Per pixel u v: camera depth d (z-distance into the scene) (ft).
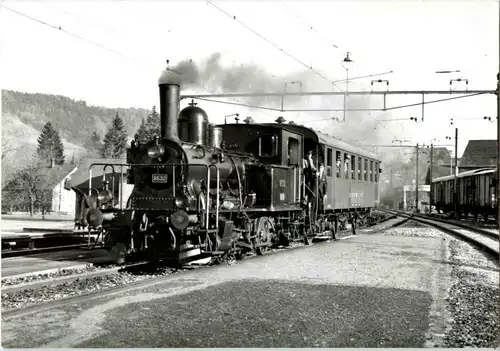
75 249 56.85
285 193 54.44
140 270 40.09
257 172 51.13
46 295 29.84
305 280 35.19
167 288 31.40
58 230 81.25
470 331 23.98
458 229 95.14
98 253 51.96
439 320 25.57
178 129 45.44
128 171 44.68
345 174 77.15
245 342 20.98
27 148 410.93
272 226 53.06
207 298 28.60
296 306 27.25
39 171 213.66
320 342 21.24
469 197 134.10
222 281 34.01
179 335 21.79
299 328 23.17
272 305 27.30
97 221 40.65
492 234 77.00
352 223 84.28
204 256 42.04
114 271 38.14
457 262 48.70
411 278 37.76
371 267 42.73
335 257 48.67
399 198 276.00
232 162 47.65
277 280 34.81
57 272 38.32
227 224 42.73
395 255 52.31
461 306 28.89
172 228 40.24
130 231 40.86
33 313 25.17
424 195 272.10
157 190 41.60
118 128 402.72
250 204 48.91
